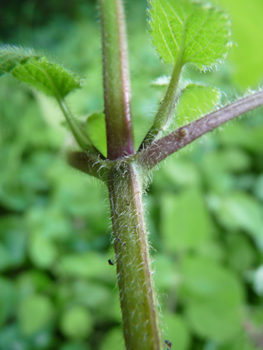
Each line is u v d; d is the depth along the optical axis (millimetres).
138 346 54
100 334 184
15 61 60
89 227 233
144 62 319
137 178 60
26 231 217
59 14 516
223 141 272
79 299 190
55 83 67
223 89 279
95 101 287
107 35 64
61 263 199
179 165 250
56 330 188
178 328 152
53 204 233
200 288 171
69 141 79
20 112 293
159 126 61
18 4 513
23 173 260
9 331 184
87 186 237
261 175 259
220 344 163
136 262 56
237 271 204
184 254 190
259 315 170
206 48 55
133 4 436
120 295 56
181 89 69
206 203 227
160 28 56
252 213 223
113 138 63
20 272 212
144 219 59
